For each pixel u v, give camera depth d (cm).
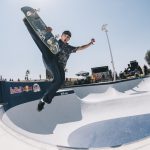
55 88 650
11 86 886
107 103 1273
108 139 740
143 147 300
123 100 1288
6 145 342
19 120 792
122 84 1972
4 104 757
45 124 921
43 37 649
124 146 310
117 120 1050
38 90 1114
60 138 827
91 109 1227
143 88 1994
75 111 1142
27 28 670
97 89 1811
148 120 947
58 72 641
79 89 1739
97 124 1017
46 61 646
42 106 671
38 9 682
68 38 641
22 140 360
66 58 659
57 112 1065
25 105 942
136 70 2828
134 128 833
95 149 313
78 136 841
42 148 326
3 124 449
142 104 1248
